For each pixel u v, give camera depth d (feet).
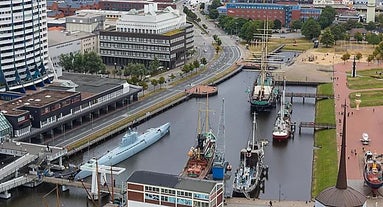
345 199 653.71
